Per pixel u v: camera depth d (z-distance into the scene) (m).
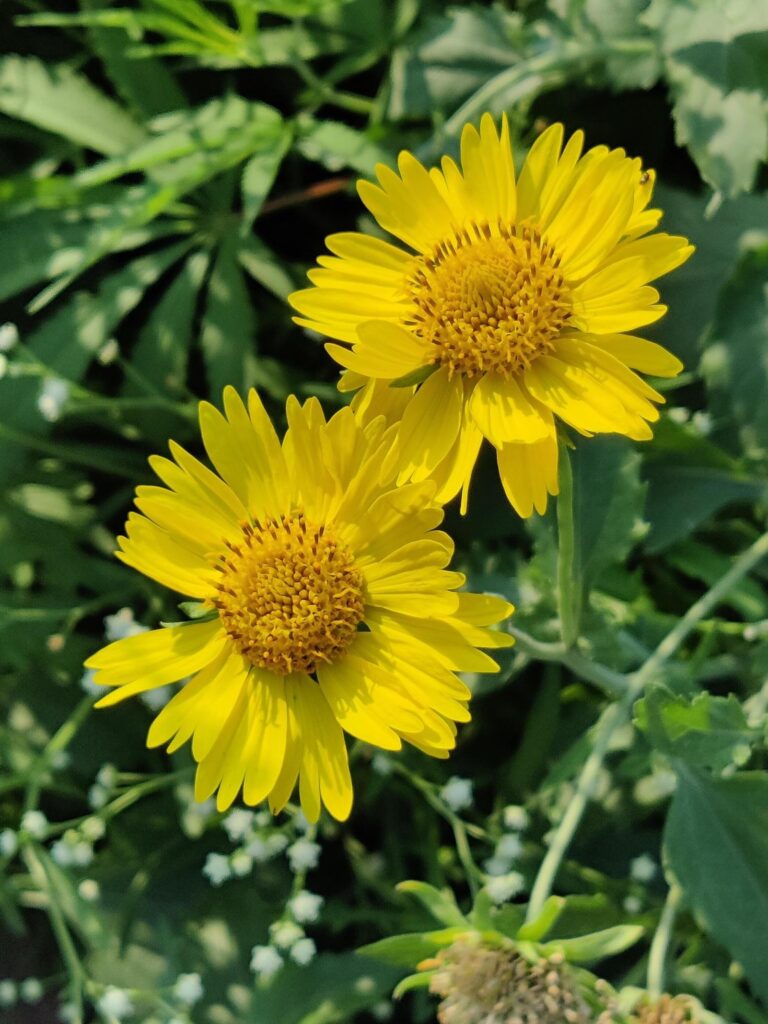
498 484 0.38
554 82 0.38
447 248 0.30
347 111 0.40
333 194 0.41
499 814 0.36
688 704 0.31
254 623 0.30
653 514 0.37
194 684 0.30
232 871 0.37
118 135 0.38
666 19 0.36
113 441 0.40
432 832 0.37
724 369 0.36
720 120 0.36
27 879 0.37
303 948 0.34
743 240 0.38
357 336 0.29
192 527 0.30
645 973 0.34
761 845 0.32
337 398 0.38
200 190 0.39
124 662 0.30
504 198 0.30
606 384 0.29
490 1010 0.29
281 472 0.30
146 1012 0.37
